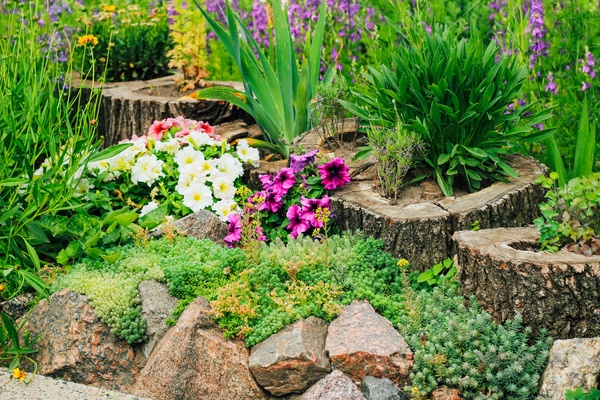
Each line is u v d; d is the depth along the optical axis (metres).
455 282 3.98
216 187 4.90
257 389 3.69
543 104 5.41
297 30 6.65
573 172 4.87
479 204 4.18
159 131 5.46
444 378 3.58
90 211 4.75
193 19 6.67
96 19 6.89
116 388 3.84
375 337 3.66
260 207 4.43
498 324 3.70
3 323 4.01
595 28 5.57
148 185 4.92
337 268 4.07
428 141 4.60
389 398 3.45
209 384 3.72
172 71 7.02
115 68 6.96
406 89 4.50
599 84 5.21
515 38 5.12
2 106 4.21
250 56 5.68
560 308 3.53
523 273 3.53
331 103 5.13
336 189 4.59
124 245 4.41
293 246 4.27
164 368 3.75
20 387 3.63
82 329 3.87
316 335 3.75
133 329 3.92
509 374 3.46
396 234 4.11
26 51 5.13
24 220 4.25
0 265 4.16
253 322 3.87
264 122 5.60
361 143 5.22
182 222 4.53
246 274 4.03
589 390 3.32
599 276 3.47
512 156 4.84
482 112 4.39
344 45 6.75
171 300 4.02
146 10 7.53
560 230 3.68
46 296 3.96
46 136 4.48
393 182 4.49
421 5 5.34
